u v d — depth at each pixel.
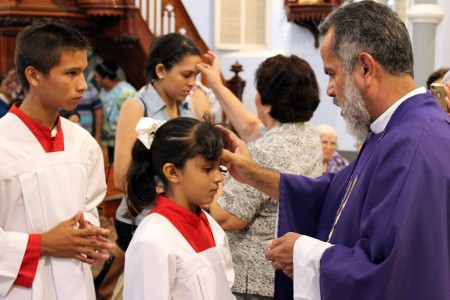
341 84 2.46
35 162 2.77
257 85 3.32
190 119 2.62
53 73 2.76
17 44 2.84
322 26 2.55
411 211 2.20
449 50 6.91
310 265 2.42
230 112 3.97
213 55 4.06
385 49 2.38
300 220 2.94
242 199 3.11
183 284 2.50
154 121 2.67
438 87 2.84
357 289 2.23
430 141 2.29
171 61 3.68
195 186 2.57
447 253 2.22
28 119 2.81
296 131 3.25
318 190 2.94
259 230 3.17
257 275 3.15
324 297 2.33
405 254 2.18
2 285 2.69
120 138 3.67
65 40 2.76
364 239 2.32
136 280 2.45
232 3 10.33
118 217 3.83
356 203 2.47
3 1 7.98
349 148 9.24
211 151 2.56
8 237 2.69
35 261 2.71
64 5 8.09
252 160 2.96
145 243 2.46
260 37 10.31
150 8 9.57
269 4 10.19
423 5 6.99
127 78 9.08
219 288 2.60
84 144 2.96
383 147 2.38
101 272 3.66
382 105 2.45
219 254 2.64
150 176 2.68
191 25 9.17
